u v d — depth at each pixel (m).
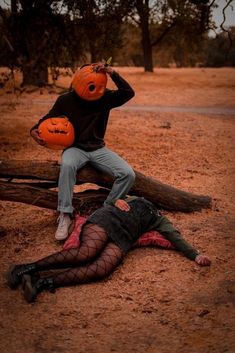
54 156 9.77
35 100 19.61
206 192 7.46
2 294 4.50
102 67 5.39
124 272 4.88
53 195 5.75
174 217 6.27
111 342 3.78
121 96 5.54
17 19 12.02
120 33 20.16
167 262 5.07
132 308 4.25
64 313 4.18
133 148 10.66
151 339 3.81
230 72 41.53
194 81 30.91
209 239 5.65
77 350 3.69
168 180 8.08
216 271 4.90
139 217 5.05
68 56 13.26
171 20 34.25
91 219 4.88
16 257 5.25
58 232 5.44
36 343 3.79
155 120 15.08
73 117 5.54
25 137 11.80
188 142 11.56
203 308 4.21
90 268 4.58
